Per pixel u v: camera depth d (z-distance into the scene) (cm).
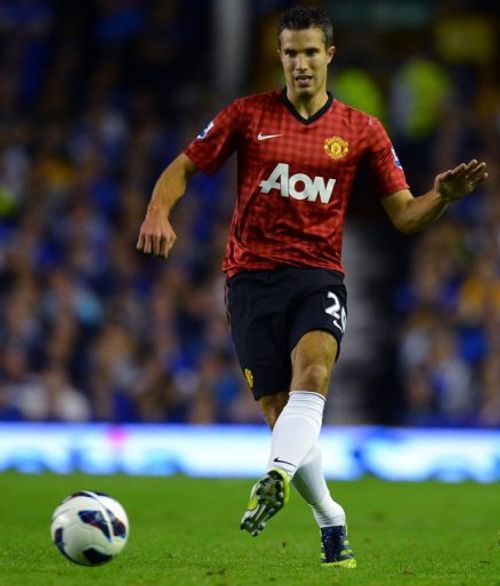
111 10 8000
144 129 7381
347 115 2220
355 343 7069
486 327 6462
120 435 5494
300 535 2975
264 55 7944
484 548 2706
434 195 2183
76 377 6050
